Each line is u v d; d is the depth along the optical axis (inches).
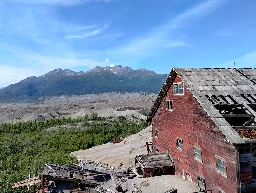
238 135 716.0
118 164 1540.4
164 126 1189.1
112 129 2832.2
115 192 1029.2
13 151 2236.7
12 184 1251.8
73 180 1119.6
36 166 1573.6
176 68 1038.4
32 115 5433.1
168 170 1136.2
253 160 735.1
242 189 725.3
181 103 1027.9
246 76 1029.8
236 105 840.9
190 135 973.2
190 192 906.1
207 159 866.8
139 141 2055.9
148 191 997.2
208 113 801.6
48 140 2524.6
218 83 962.1
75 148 2196.1
